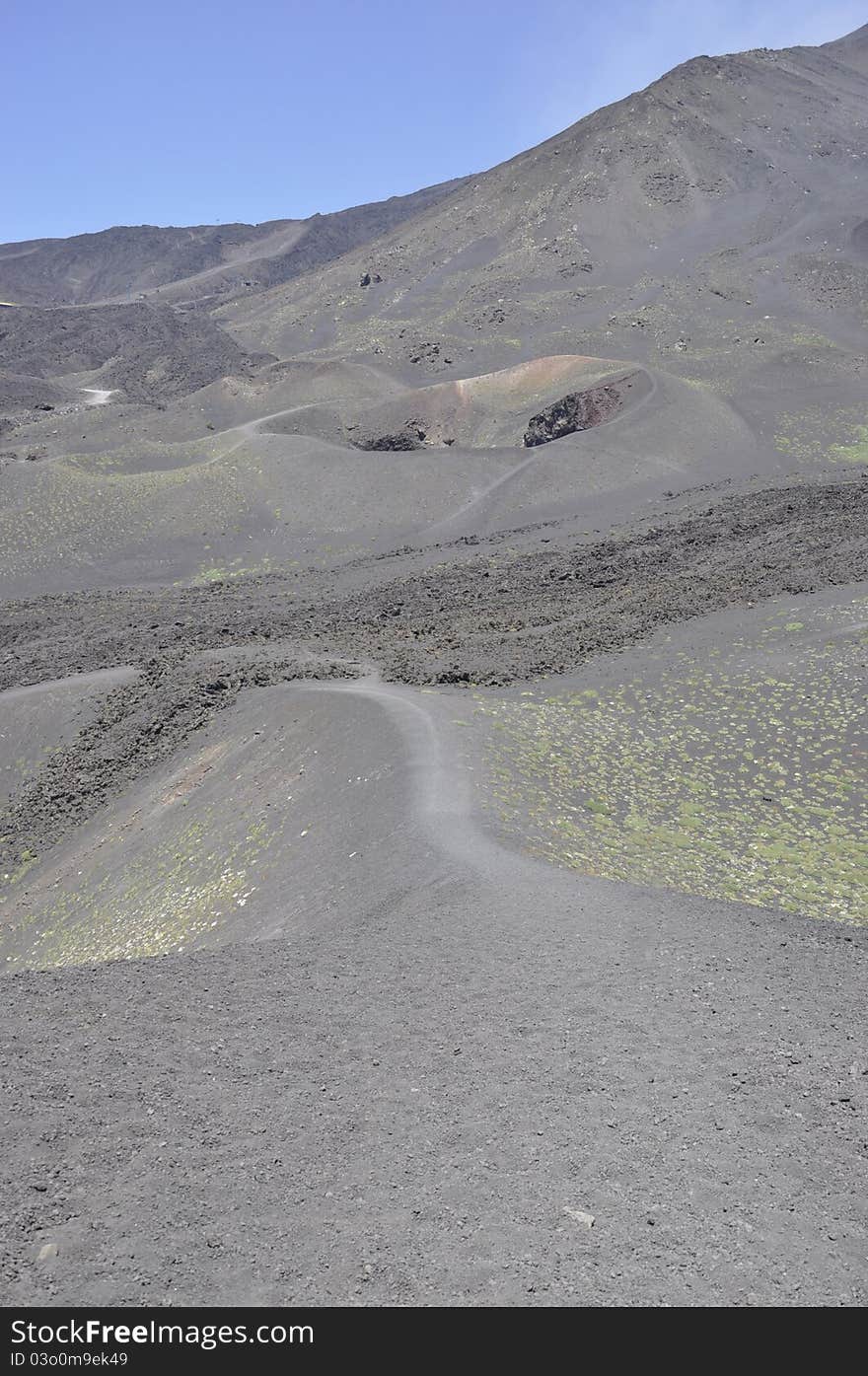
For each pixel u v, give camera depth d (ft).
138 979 58.13
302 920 74.59
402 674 169.58
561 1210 34.19
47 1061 45.21
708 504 338.75
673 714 148.87
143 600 314.96
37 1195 33.76
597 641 190.70
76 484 407.23
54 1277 29.71
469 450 435.12
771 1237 33.37
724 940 63.31
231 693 164.96
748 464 405.18
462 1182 35.81
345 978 56.85
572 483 393.29
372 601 273.75
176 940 90.07
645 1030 49.14
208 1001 53.47
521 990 54.03
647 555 274.16
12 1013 52.54
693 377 521.24
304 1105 41.39
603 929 63.98
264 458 427.33
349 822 94.84
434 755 107.96
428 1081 43.65
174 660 199.52
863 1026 50.42
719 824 110.42
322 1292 29.84
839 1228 34.06
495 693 158.40
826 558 224.33
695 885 88.22
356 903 73.51
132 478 414.00
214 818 120.16
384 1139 38.70
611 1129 39.63
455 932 63.46
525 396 525.34
